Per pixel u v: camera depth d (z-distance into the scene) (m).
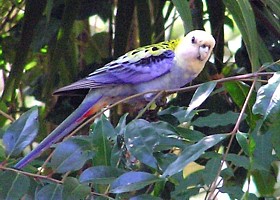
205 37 6.05
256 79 4.75
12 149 4.87
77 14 7.86
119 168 4.80
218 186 5.33
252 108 4.67
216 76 7.48
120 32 7.33
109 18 8.30
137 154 4.64
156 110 6.03
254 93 5.09
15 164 5.05
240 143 4.54
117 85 6.05
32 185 4.87
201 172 5.09
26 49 7.11
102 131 4.90
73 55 7.96
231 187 4.96
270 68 5.91
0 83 9.52
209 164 5.05
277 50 7.78
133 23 8.23
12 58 8.73
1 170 4.72
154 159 4.63
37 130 4.91
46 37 8.01
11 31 8.61
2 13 8.51
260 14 7.23
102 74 6.02
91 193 4.70
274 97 4.41
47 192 4.59
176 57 6.12
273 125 4.78
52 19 7.96
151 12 7.93
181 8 5.43
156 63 6.11
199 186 5.11
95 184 4.89
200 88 4.79
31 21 7.09
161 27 7.90
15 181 4.66
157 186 4.95
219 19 7.54
